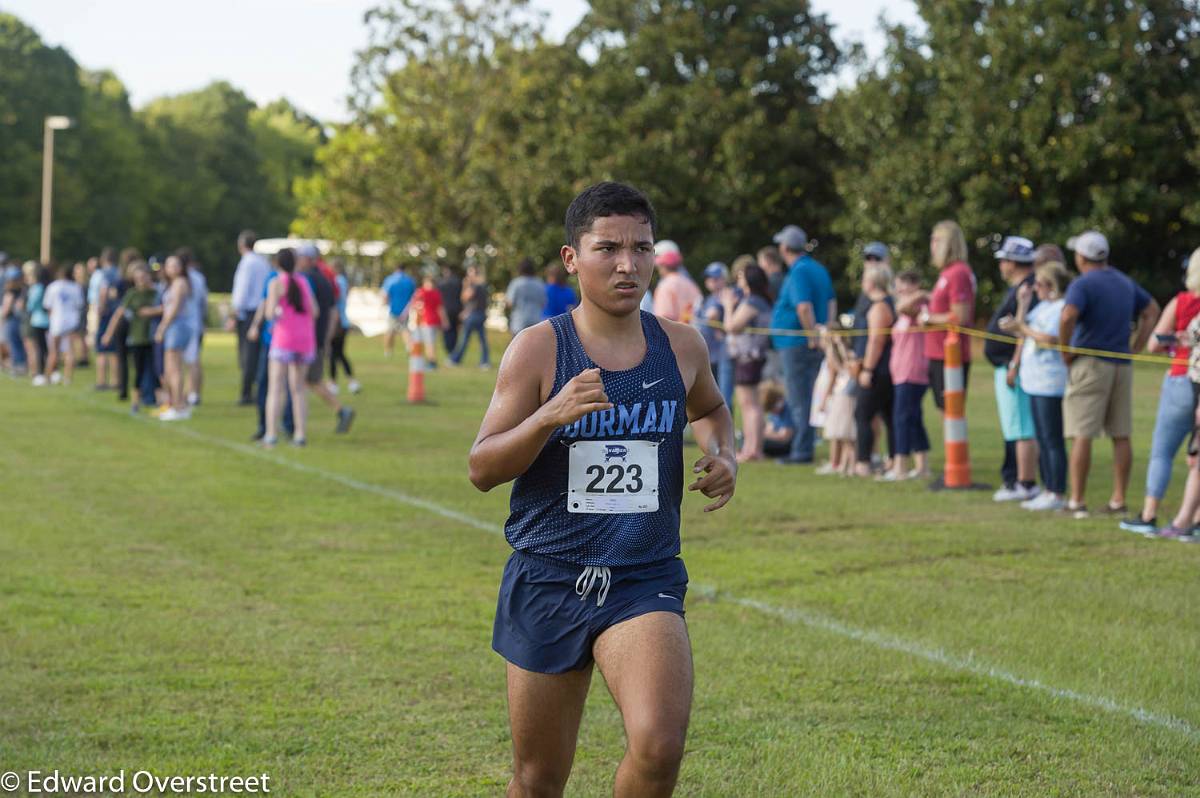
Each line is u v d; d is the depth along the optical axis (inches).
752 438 636.7
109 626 311.1
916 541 420.8
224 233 4879.4
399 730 240.7
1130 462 473.4
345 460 622.8
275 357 664.4
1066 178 1624.0
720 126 1908.2
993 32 1657.2
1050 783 213.3
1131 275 1697.8
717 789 211.6
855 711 250.2
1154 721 244.2
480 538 428.1
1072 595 344.2
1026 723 243.1
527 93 2097.7
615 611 157.6
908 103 1764.3
